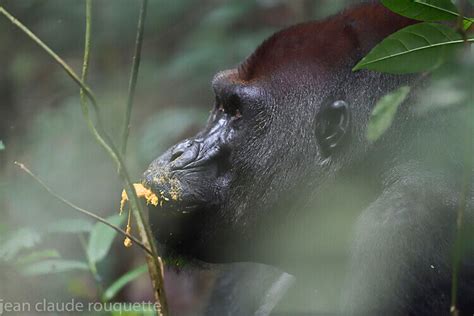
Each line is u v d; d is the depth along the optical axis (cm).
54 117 1766
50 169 1656
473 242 873
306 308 1038
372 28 998
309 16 1792
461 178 918
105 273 1460
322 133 993
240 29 1886
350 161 979
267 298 1152
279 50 1028
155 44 2027
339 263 1009
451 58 729
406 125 960
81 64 2020
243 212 1002
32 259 1092
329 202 993
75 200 1628
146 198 979
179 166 992
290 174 998
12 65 1922
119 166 793
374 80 980
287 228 1009
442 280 861
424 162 946
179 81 1886
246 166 1001
